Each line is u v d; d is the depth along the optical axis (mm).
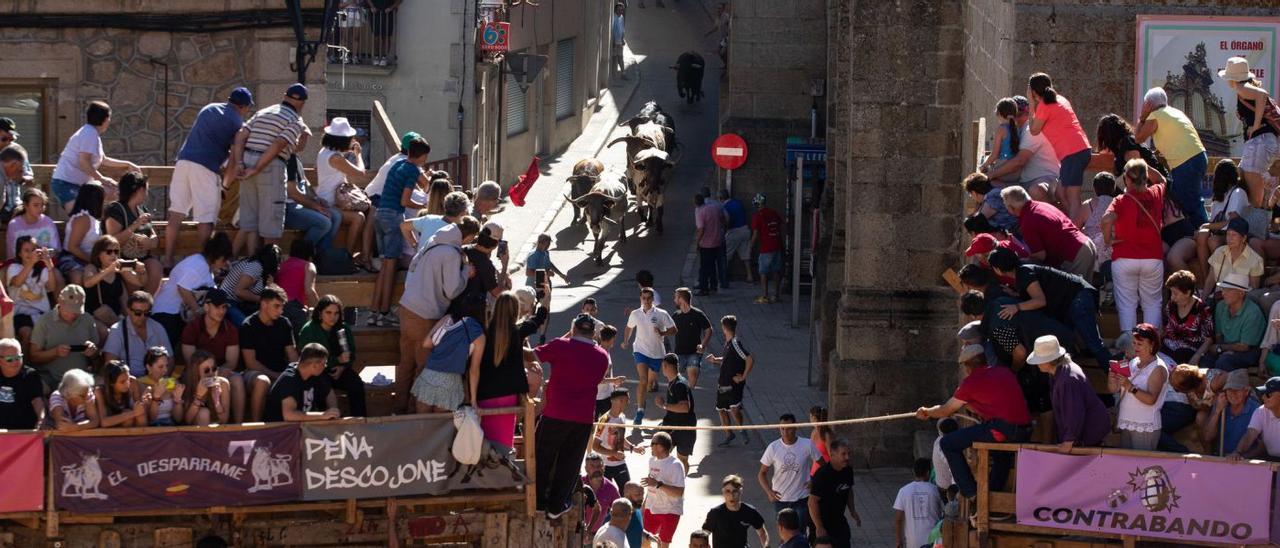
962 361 26812
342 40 66938
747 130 67688
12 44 40906
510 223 70938
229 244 28047
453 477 25500
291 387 25297
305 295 28641
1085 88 37031
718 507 32844
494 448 25750
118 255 27781
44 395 25188
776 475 35969
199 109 41438
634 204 74625
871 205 44656
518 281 61906
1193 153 30250
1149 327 25438
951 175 44562
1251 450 25188
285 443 24984
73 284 27047
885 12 44219
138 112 41344
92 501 24594
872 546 37125
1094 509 25109
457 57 67312
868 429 44562
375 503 25453
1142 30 36844
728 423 44781
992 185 32062
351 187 31547
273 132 29203
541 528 26297
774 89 68125
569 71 87000
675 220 73062
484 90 70562
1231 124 36938
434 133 67625
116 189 31781
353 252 31578
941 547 27609
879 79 44406
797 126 67875
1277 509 24719
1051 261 28797
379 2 66875
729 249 64688
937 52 44281
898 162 44594
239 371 26734
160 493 24719
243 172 28984
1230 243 27781
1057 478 25172
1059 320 27453
